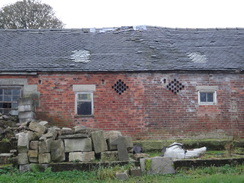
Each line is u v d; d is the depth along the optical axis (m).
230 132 14.56
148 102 14.36
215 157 10.59
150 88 14.46
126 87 14.41
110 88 14.38
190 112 14.49
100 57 15.31
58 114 14.13
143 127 14.18
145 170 9.24
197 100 14.60
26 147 9.60
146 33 17.84
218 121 14.60
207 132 14.45
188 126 14.39
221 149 13.86
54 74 14.33
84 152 10.24
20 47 16.30
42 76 14.30
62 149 10.12
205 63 15.02
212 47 16.78
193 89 14.66
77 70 14.20
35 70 14.08
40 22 37.75
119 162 9.73
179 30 18.62
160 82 14.55
